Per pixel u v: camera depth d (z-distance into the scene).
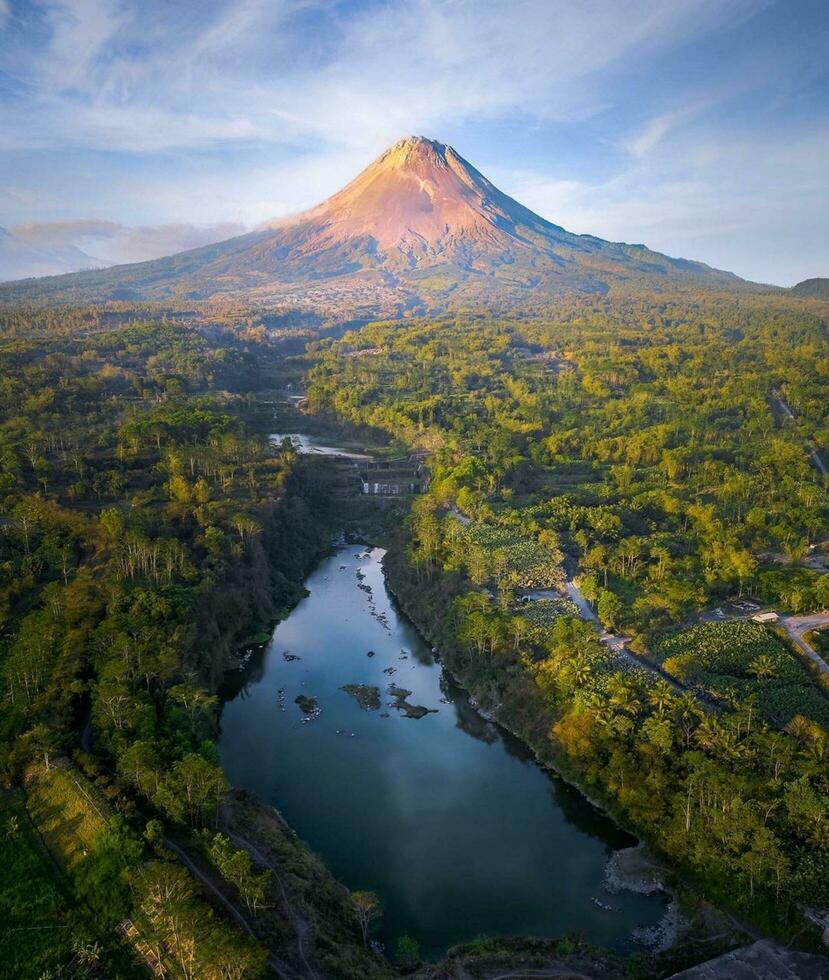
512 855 104.50
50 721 113.44
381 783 120.88
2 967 77.06
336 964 81.19
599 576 173.00
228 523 193.00
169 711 117.81
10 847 92.12
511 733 135.00
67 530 173.25
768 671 125.88
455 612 166.00
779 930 86.44
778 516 195.38
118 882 86.44
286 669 159.12
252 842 99.94
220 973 74.25
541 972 84.00
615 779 110.81
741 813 95.38
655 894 96.69
